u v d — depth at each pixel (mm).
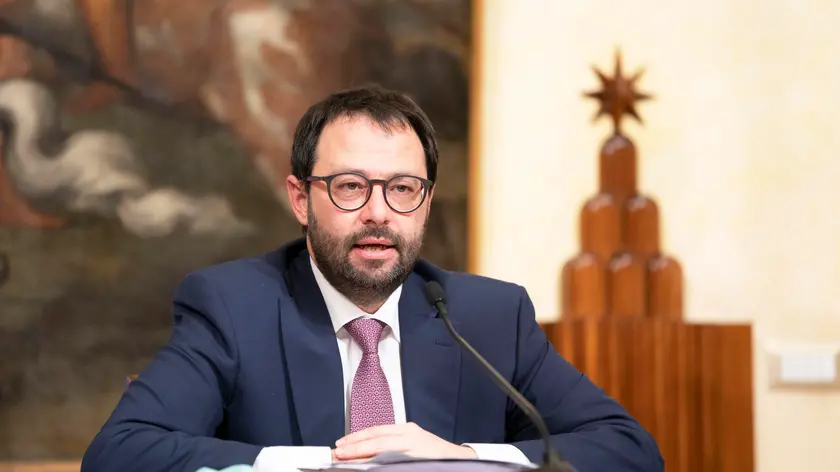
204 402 4738
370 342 5082
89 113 8625
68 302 8461
